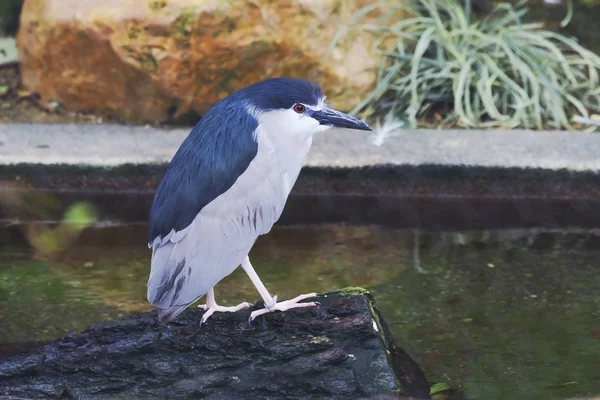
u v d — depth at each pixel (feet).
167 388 21.70
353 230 34.01
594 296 28.14
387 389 21.54
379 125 41.81
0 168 35.65
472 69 45.16
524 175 35.04
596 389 22.65
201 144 21.90
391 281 29.32
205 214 21.52
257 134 22.17
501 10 51.03
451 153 36.27
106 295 28.25
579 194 34.96
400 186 35.50
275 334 22.27
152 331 22.43
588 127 42.88
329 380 21.63
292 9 42.52
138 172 35.96
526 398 22.21
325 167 35.29
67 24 43.14
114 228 34.24
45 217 35.40
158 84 42.55
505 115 43.21
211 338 22.20
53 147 37.42
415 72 42.86
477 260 31.01
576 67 47.67
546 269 30.14
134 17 42.09
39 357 22.21
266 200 22.36
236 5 41.88
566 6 50.96
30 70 45.80
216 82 42.78
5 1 52.75
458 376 23.34
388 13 46.03
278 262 30.91
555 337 25.50
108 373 21.99
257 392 21.59
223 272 22.09
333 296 23.66
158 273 21.25
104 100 44.04
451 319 26.66
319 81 43.37
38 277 29.60
